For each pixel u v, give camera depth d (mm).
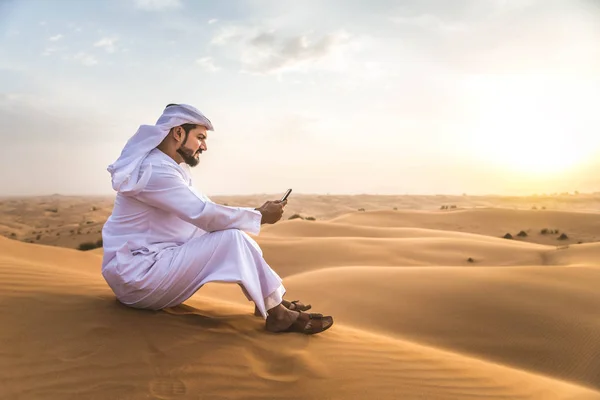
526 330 7457
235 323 4266
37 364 3146
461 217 58906
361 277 11352
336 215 94562
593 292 9195
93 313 4000
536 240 47031
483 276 10641
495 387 3801
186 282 3887
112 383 3018
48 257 10734
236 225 3914
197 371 3252
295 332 4195
